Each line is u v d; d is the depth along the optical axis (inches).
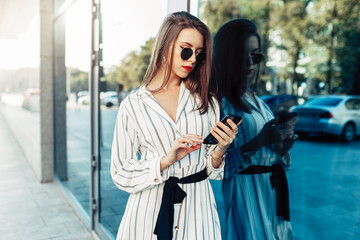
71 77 130.6
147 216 43.3
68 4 123.8
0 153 243.4
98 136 97.0
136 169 42.4
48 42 154.8
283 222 60.2
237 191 62.2
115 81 93.7
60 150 151.6
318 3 107.2
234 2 107.8
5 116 487.8
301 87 95.4
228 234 64.6
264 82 74.6
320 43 105.4
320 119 93.6
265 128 59.5
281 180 59.7
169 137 42.7
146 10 77.4
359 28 101.3
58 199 136.5
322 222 70.2
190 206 43.5
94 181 101.4
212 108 46.8
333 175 90.0
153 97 44.1
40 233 104.8
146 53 81.1
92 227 103.6
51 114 159.0
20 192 145.5
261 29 110.0
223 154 43.7
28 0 187.6
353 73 101.7
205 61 44.1
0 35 394.6
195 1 59.3
